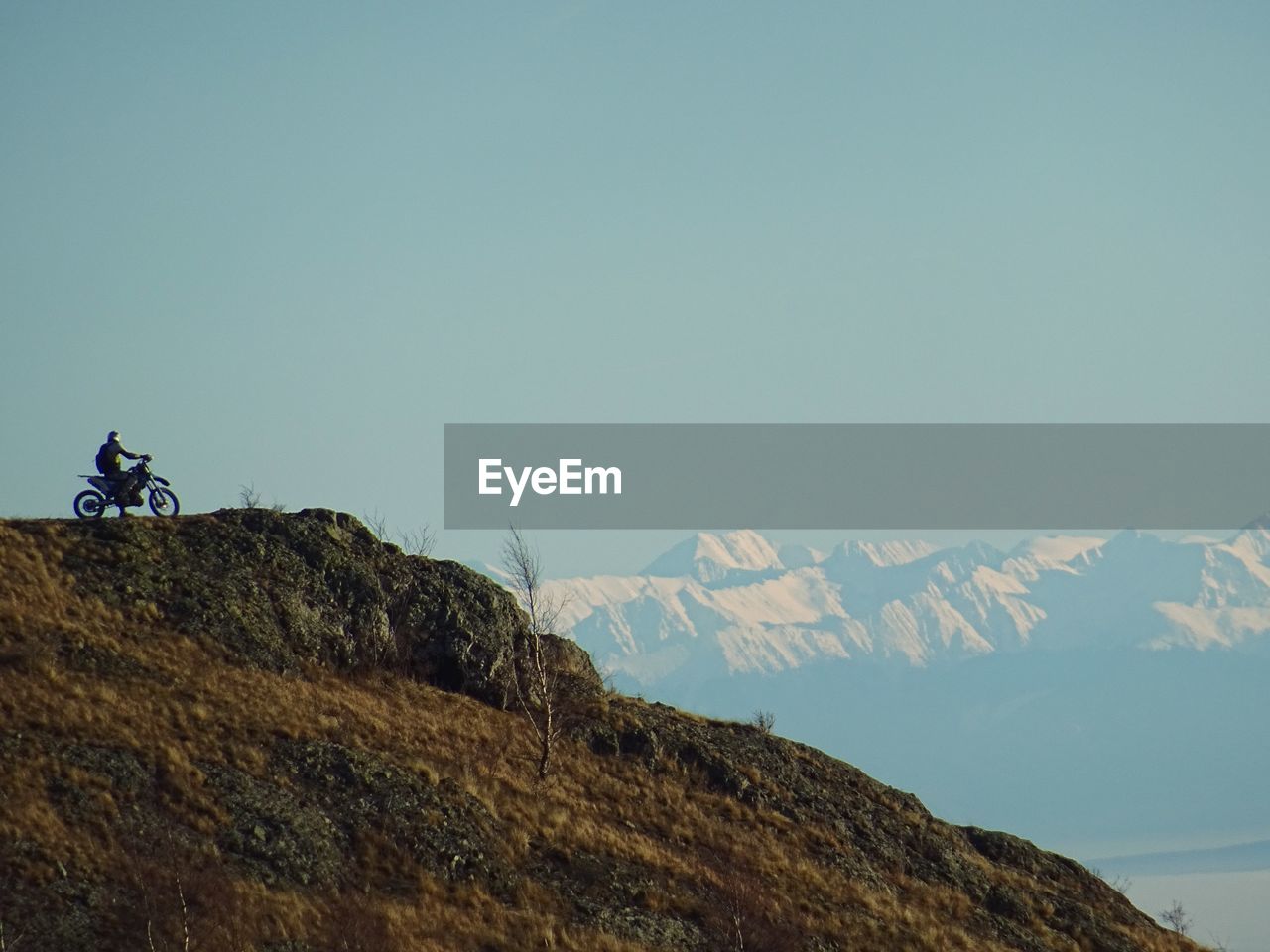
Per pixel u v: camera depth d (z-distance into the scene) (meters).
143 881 42.38
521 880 50.97
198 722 52.31
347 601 64.75
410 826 51.03
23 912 39.91
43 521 61.41
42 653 52.00
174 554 61.88
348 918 44.88
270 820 48.22
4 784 44.31
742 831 61.59
